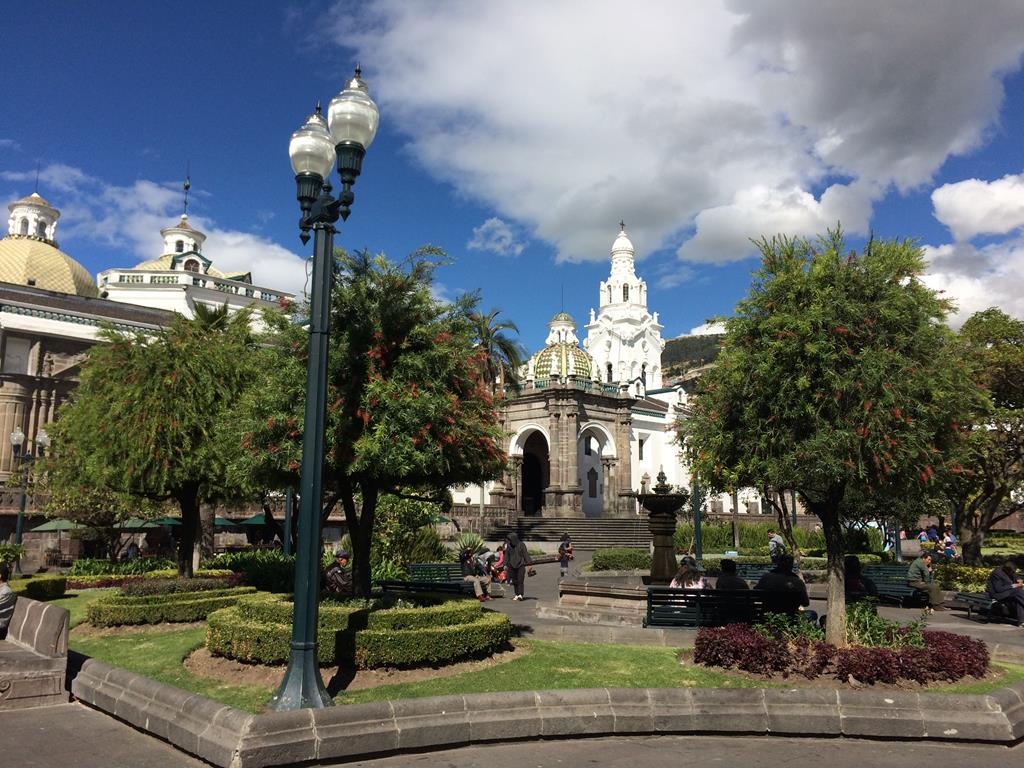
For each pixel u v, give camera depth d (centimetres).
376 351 1036
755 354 996
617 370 7881
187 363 1566
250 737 630
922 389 937
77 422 1652
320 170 838
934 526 3969
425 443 1038
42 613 911
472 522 4319
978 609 1606
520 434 5372
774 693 782
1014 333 2255
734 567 1320
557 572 2942
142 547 3309
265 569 1714
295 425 1022
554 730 743
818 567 2589
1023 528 5453
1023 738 762
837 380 930
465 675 918
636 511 5544
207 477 1583
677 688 802
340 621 954
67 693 863
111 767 641
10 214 5044
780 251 1049
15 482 2922
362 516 1144
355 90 820
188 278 4566
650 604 1257
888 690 848
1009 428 2220
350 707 688
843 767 666
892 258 987
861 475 941
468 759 678
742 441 1037
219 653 1002
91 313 3897
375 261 1100
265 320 1137
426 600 1187
